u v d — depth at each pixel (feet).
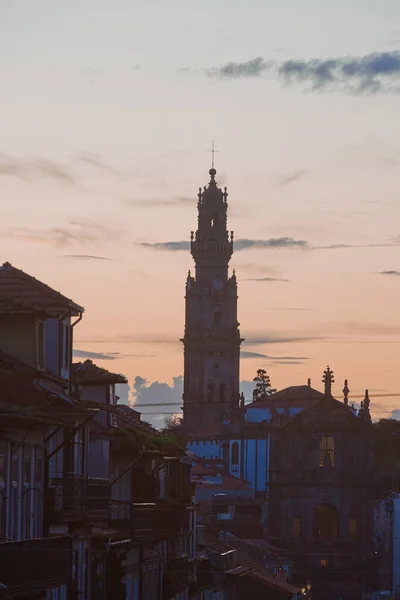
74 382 195.72
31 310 176.55
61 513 175.52
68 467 184.55
